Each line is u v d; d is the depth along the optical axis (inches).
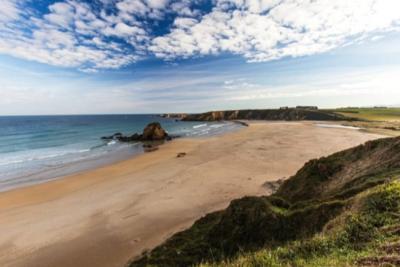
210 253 286.4
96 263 366.9
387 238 172.4
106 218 516.7
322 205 280.1
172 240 339.6
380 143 497.4
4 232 473.4
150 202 591.8
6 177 898.7
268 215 303.4
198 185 701.3
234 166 908.6
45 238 445.1
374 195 233.3
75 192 702.5
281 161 967.6
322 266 155.9
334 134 1720.0
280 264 179.3
